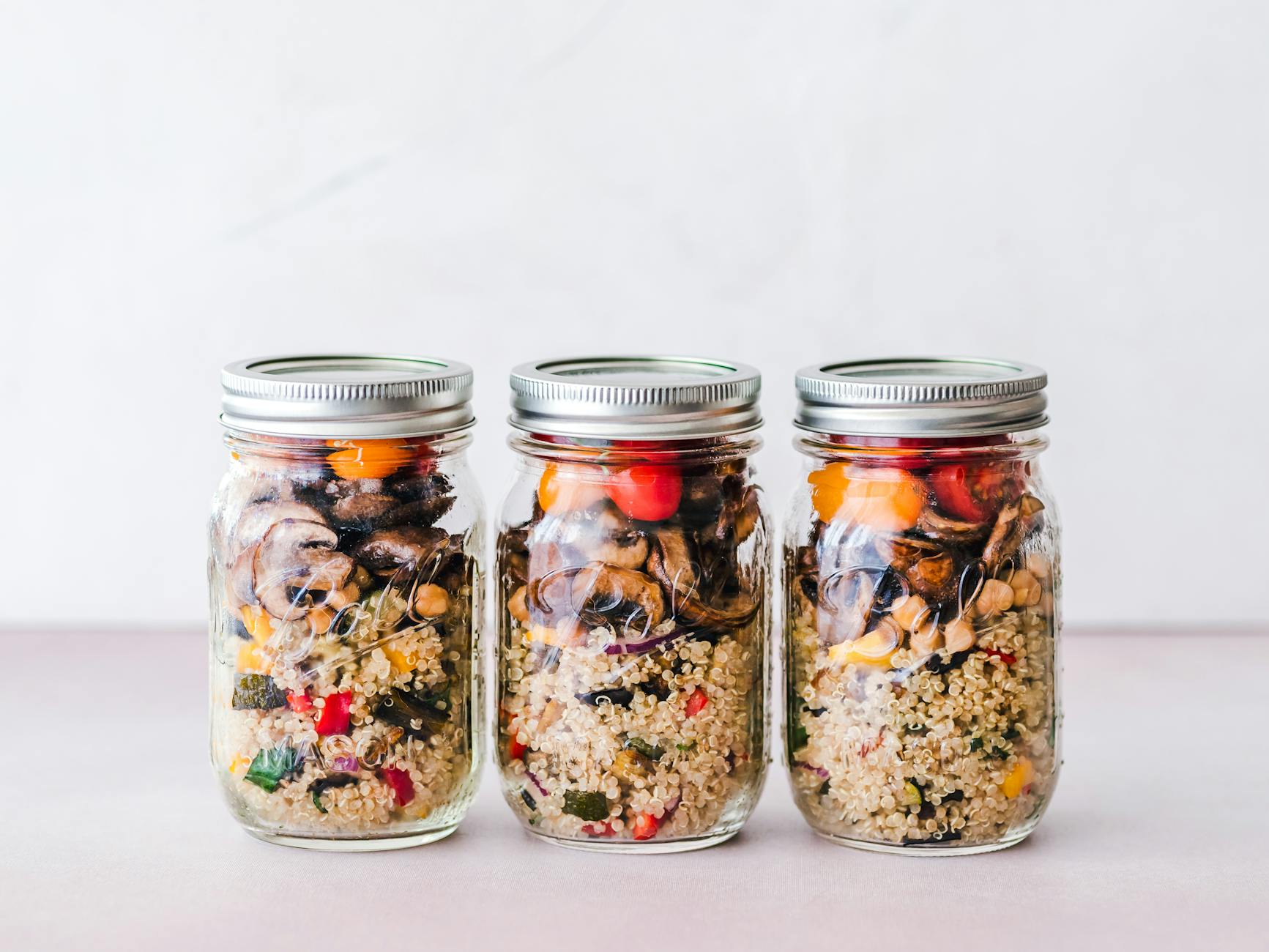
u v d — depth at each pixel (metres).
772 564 0.94
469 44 1.35
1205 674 1.28
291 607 0.84
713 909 0.82
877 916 0.81
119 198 1.38
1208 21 1.32
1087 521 1.41
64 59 1.36
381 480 0.85
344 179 1.37
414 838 0.90
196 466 1.42
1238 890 0.85
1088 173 1.35
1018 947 0.77
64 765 1.06
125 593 1.44
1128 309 1.37
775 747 1.13
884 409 0.83
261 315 1.39
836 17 1.33
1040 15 1.33
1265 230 1.35
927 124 1.34
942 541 0.84
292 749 0.86
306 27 1.35
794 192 1.36
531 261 1.38
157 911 0.81
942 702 0.85
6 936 0.78
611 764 0.86
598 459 0.84
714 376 0.92
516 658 0.89
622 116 1.35
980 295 1.37
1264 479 1.40
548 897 0.83
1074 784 1.03
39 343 1.40
